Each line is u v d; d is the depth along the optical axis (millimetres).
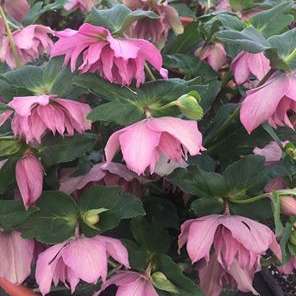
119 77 258
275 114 269
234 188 284
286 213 275
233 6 362
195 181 279
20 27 359
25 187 269
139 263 286
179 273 279
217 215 274
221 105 336
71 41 254
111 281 274
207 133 320
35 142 267
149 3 333
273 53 263
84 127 260
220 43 327
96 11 270
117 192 273
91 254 255
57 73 274
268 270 484
